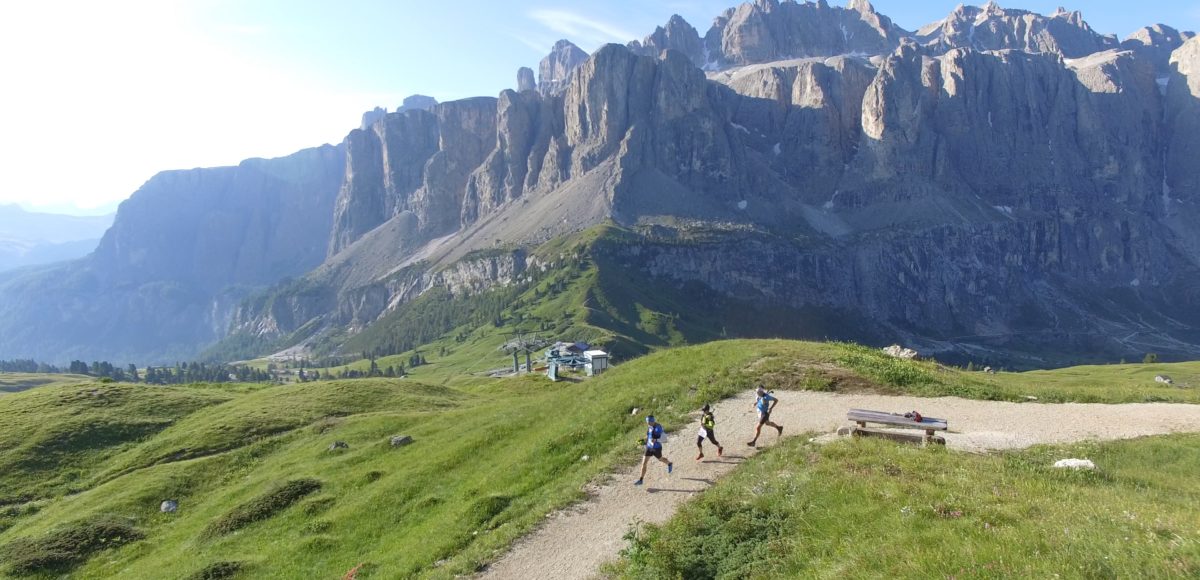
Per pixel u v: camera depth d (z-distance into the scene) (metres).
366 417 69.00
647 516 26.84
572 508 29.47
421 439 55.50
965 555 15.52
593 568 23.73
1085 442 29.64
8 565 41.88
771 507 23.20
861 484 22.30
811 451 27.72
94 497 54.78
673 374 49.28
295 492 46.62
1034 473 23.75
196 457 62.91
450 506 36.59
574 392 54.03
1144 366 151.12
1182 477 24.22
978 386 41.41
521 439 45.16
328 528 39.12
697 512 24.73
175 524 48.38
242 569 35.31
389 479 45.12
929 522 18.36
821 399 39.12
